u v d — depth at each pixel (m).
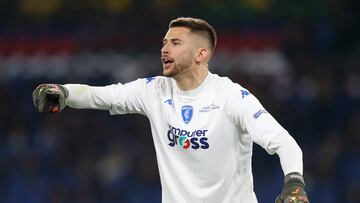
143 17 78.88
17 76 76.62
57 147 69.44
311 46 76.69
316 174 64.75
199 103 20.08
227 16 79.25
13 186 66.94
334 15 79.25
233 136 19.75
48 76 76.44
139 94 20.88
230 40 77.38
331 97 71.56
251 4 80.25
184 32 20.42
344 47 77.31
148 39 77.19
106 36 77.88
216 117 19.73
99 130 70.12
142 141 68.62
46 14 81.19
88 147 69.12
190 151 19.95
